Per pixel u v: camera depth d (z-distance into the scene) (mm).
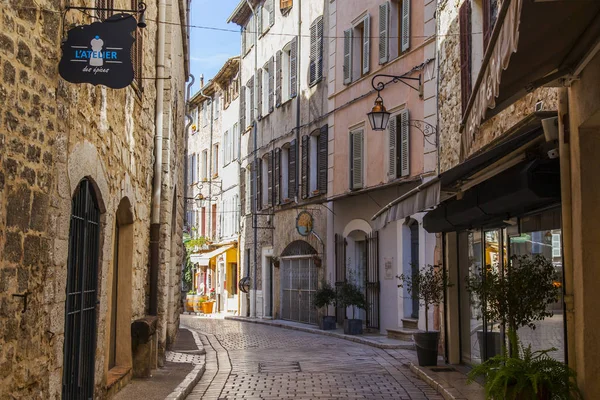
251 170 32875
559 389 6879
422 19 18531
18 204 5363
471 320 12617
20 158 5398
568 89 7195
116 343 11070
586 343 6887
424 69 18188
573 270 7219
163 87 14039
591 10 5090
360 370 13758
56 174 6172
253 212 32250
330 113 24406
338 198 22594
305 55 26922
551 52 6039
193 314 40438
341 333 21844
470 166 9242
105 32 6082
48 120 5957
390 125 20156
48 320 6047
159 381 11195
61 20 6156
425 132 17984
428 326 17594
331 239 24047
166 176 14398
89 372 8398
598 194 6941
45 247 5914
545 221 8789
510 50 4719
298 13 27719
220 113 40125
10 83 5219
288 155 28984
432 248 17672
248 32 34219
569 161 7332
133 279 11305
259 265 31750
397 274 19719
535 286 8445
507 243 10367
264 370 13852
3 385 5113
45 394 6016
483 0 12109
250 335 22812
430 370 12648
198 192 44438
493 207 9945
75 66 6023
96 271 8562
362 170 21953
